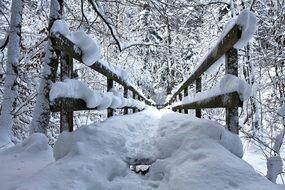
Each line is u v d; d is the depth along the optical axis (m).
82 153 2.85
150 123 5.25
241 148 3.04
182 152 2.93
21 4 7.40
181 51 12.74
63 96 3.07
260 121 9.81
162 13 8.27
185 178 2.34
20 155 4.07
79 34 3.41
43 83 5.72
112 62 10.67
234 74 3.04
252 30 2.62
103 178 2.58
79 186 2.23
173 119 4.62
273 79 8.56
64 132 3.22
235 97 2.74
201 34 12.99
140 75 14.89
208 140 2.97
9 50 7.23
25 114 8.62
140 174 3.09
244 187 2.09
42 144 4.34
